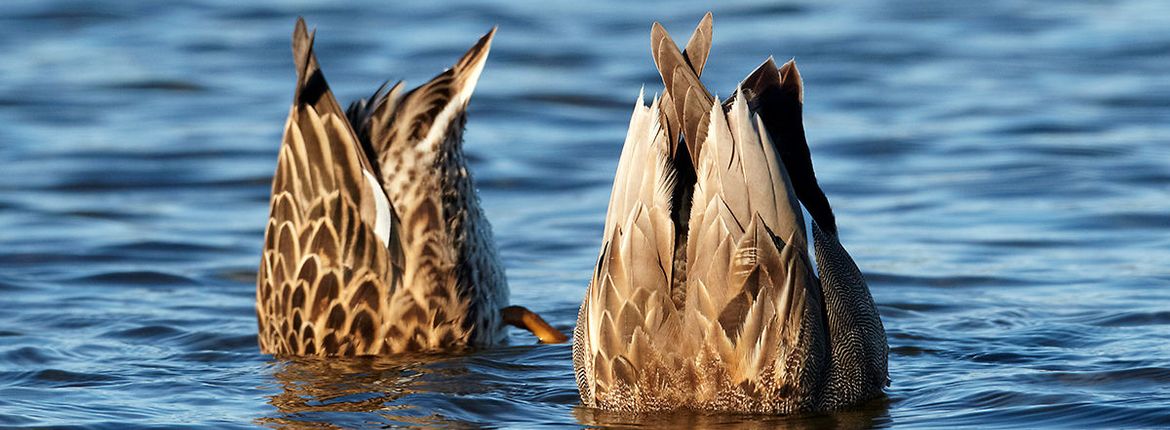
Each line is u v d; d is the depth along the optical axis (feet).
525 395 35.32
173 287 47.91
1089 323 41.24
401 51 85.15
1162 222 53.72
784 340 31.40
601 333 32.22
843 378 32.73
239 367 38.32
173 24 94.02
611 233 32.22
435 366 38.19
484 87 78.59
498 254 41.75
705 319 31.35
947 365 37.24
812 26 91.15
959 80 78.64
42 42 88.89
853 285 33.50
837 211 56.95
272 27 92.99
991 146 65.82
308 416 33.30
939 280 47.19
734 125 31.19
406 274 39.17
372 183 38.47
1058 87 76.54
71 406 33.91
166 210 58.18
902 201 58.03
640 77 80.18
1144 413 32.17
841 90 77.10
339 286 38.96
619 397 32.68
